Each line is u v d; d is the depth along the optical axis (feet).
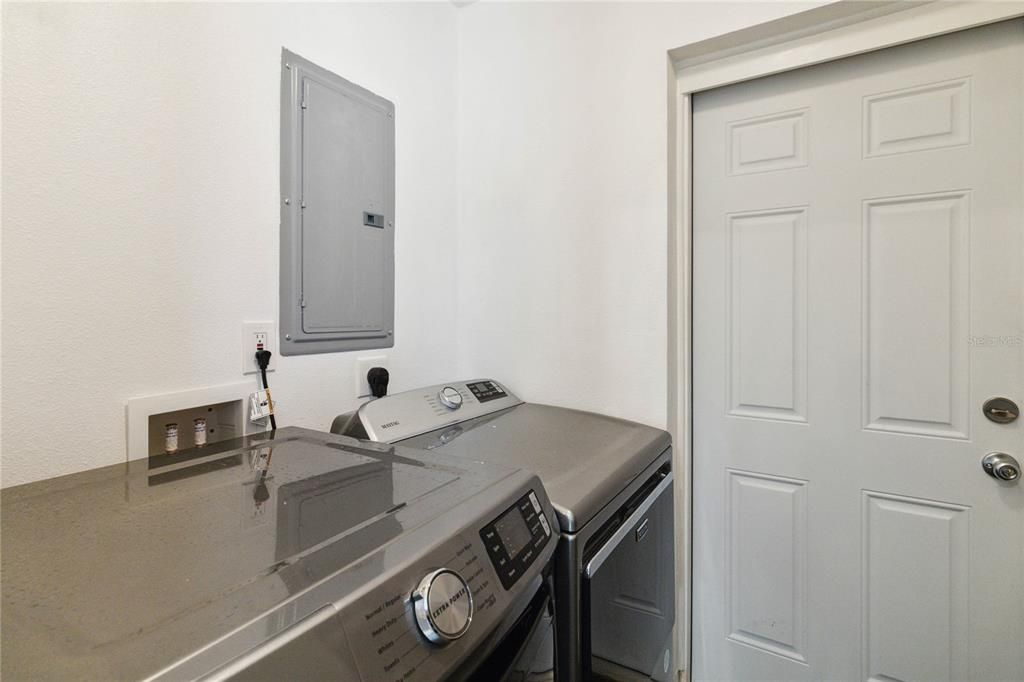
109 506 1.88
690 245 4.68
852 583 4.04
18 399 2.29
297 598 1.23
